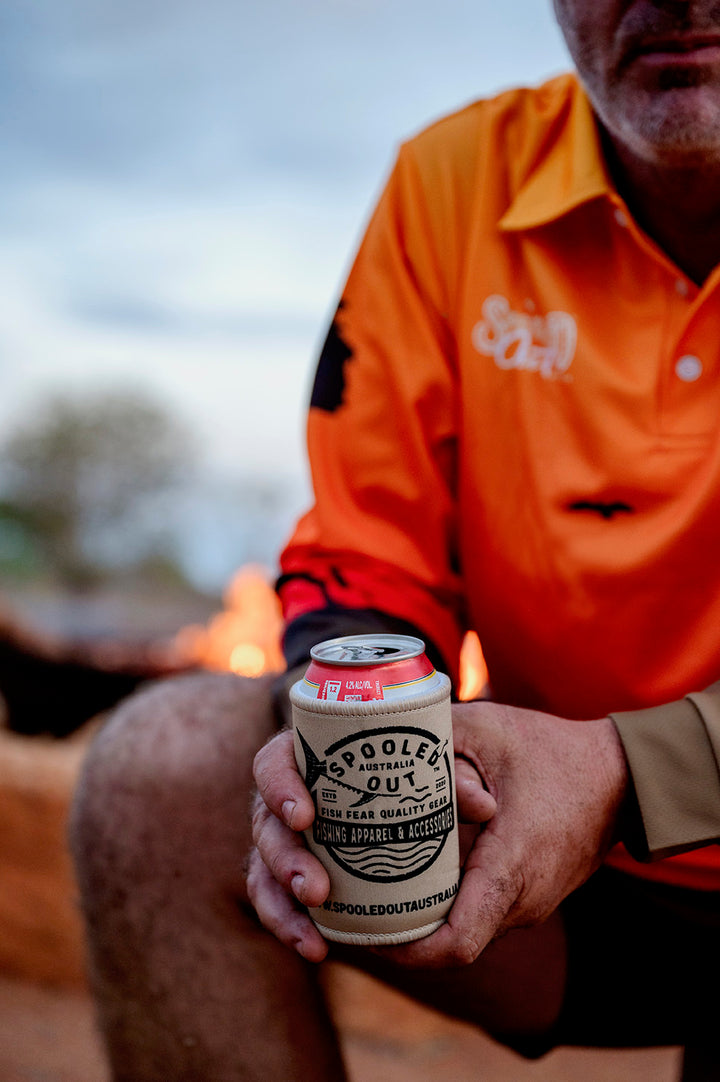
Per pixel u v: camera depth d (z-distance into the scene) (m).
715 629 1.42
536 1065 2.53
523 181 1.63
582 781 1.14
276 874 1.06
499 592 1.59
